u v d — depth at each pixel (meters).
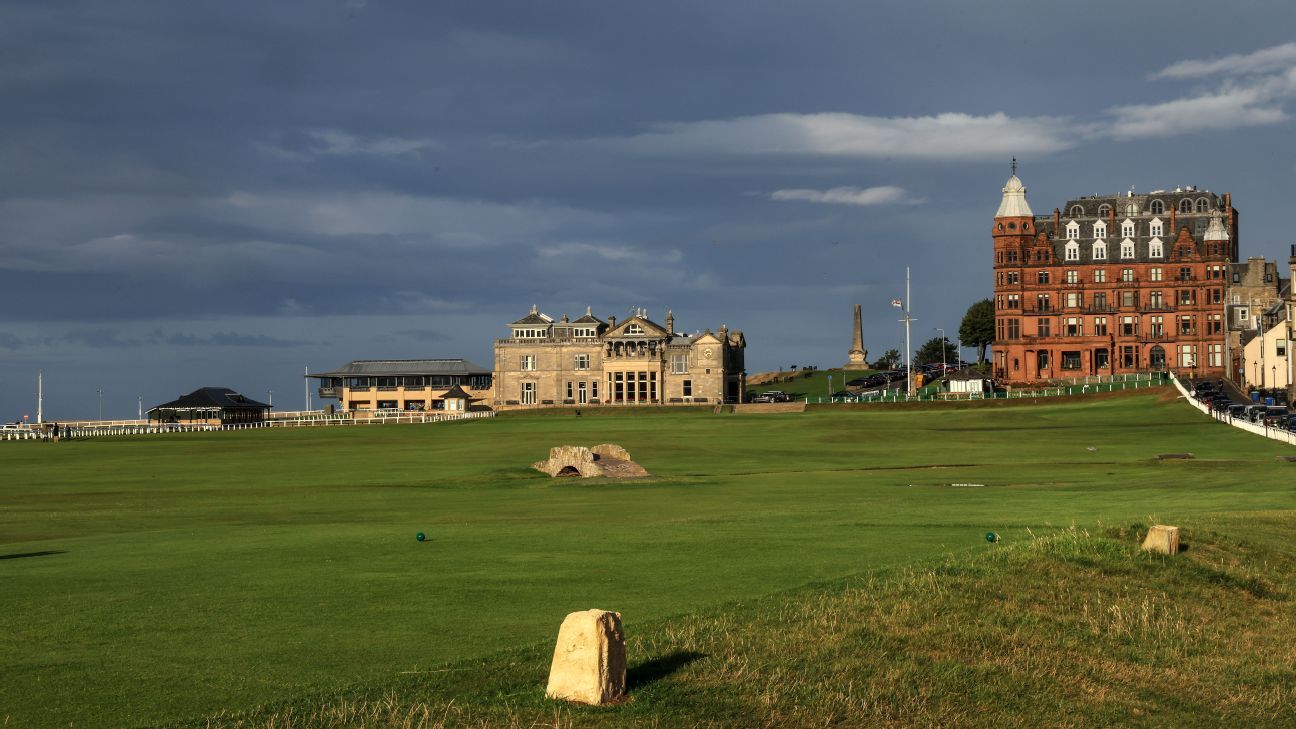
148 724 21.58
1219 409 143.12
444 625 28.86
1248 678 30.11
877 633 29.83
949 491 70.50
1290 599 37.78
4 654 26.11
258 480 94.25
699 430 155.25
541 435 153.38
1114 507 57.47
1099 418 152.62
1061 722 26.17
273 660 25.64
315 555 40.06
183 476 100.31
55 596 32.34
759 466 104.38
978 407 180.12
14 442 169.00
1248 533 46.03
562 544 42.62
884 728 24.62
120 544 45.09
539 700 23.66
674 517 54.75
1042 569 37.22
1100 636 32.22
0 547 45.22
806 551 40.56
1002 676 28.30
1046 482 77.88
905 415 171.38
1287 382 174.25
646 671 25.89
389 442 150.88
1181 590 37.03
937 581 34.75
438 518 56.44
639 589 33.44
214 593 32.75
